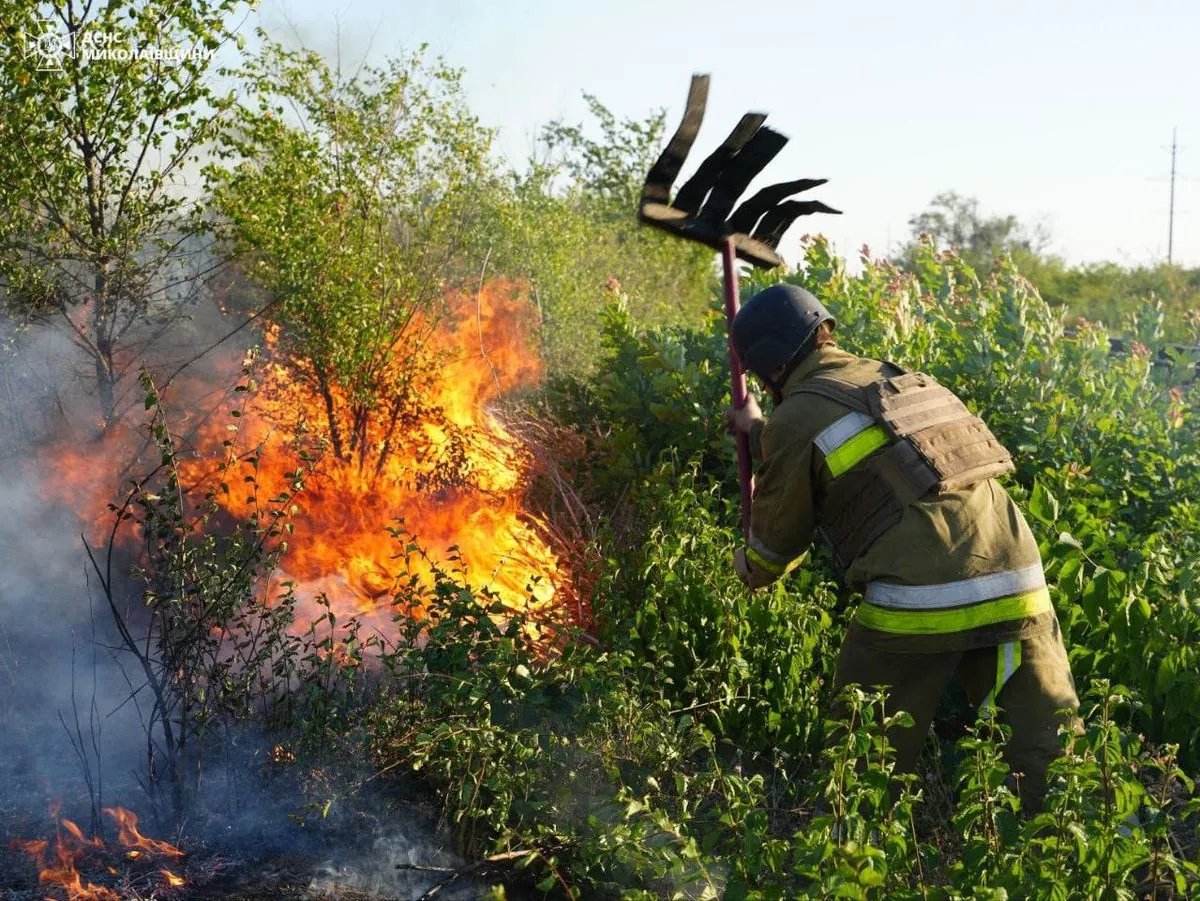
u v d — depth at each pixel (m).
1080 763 2.64
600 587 4.34
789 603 4.09
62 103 5.52
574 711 3.64
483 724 3.38
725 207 3.61
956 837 3.36
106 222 5.72
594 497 6.02
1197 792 3.57
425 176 7.43
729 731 3.95
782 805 3.67
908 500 3.21
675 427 5.80
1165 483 5.22
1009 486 4.73
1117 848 2.56
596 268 12.19
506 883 3.26
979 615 3.18
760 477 3.45
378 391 6.62
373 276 6.73
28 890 3.08
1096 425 5.39
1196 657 3.67
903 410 3.28
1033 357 5.65
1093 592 3.77
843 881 2.35
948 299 6.87
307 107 6.85
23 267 5.48
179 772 3.52
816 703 3.94
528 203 9.97
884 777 2.66
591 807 3.40
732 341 3.58
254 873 3.26
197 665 3.59
